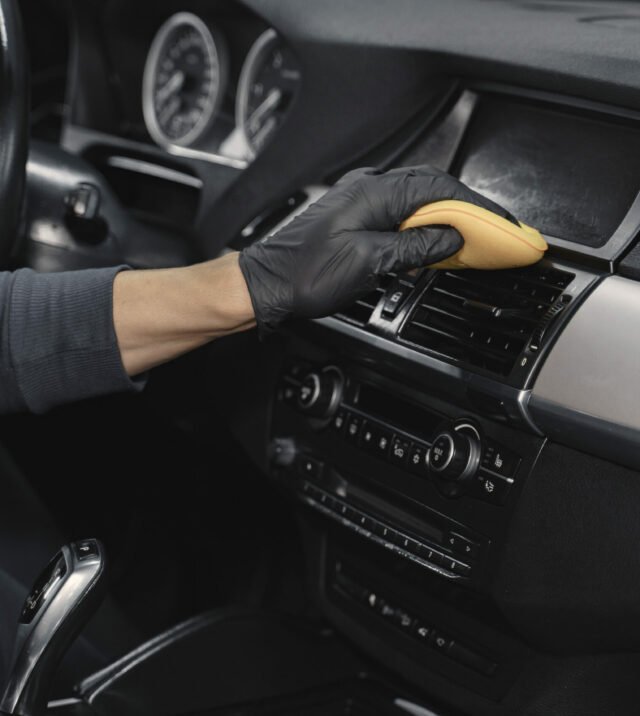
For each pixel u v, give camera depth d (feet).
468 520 3.31
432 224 2.91
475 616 3.60
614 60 3.32
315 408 3.70
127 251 4.65
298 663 4.08
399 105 3.97
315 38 4.17
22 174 3.70
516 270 3.22
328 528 3.92
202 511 5.22
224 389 4.26
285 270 2.82
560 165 3.48
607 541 3.02
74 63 5.35
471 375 3.14
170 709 3.70
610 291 3.01
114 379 2.96
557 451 3.07
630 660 3.34
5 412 3.05
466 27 3.83
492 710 3.67
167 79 5.14
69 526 4.99
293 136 4.28
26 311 2.91
